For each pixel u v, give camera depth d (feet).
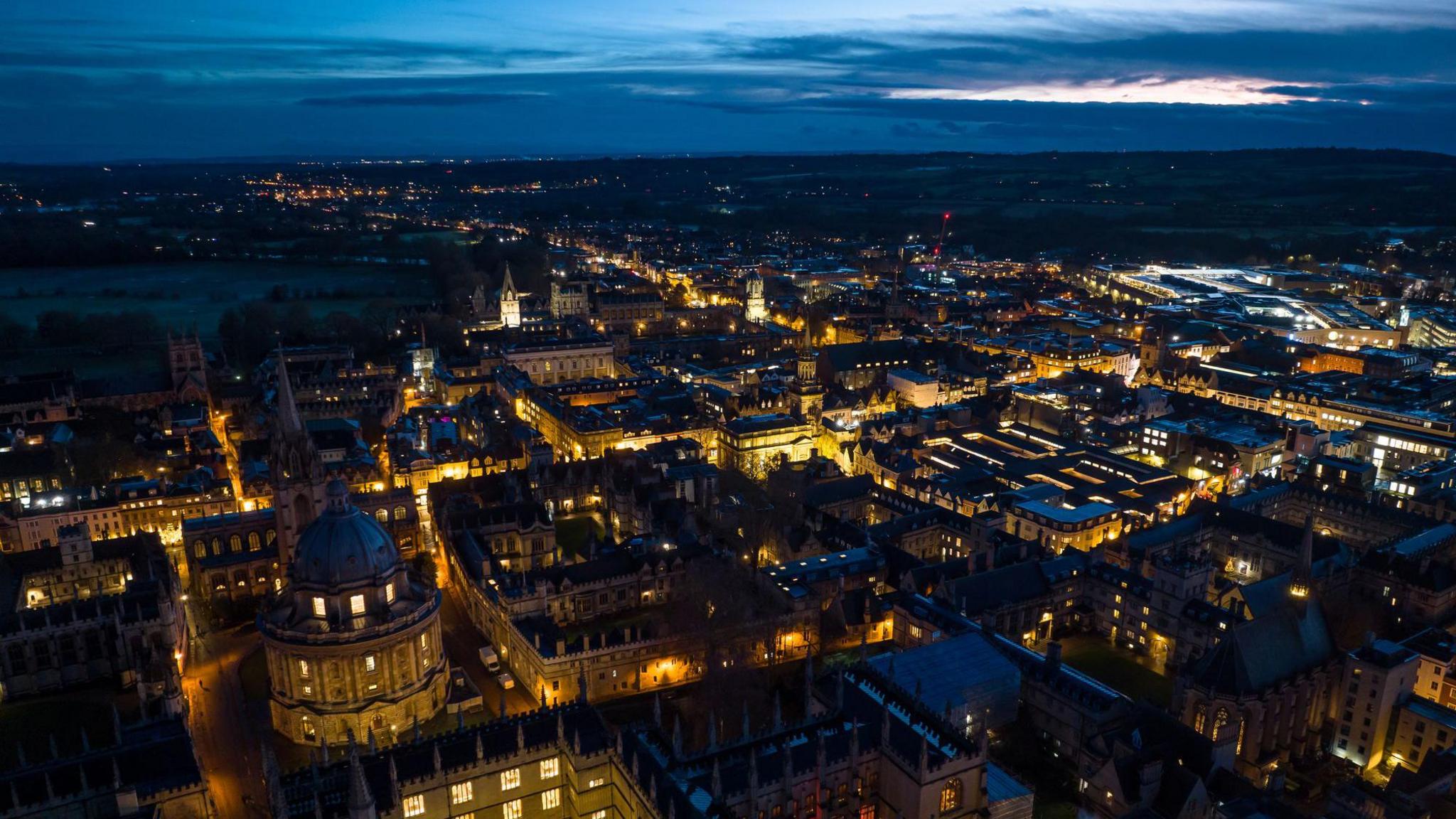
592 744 410.52
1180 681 489.26
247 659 579.48
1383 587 633.61
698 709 504.02
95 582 649.61
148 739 410.11
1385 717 490.49
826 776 400.88
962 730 450.71
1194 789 402.31
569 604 607.37
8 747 481.87
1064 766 478.59
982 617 577.84
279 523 640.17
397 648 494.59
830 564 640.99
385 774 383.24
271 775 358.64
